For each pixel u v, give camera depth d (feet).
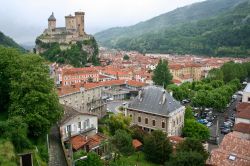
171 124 301.84
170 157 222.48
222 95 433.48
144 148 253.03
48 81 219.82
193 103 428.56
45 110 197.57
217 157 209.87
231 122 386.52
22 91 200.44
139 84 574.15
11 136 162.91
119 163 222.07
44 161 176.24
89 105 400.88
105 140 241.14
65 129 241.14
